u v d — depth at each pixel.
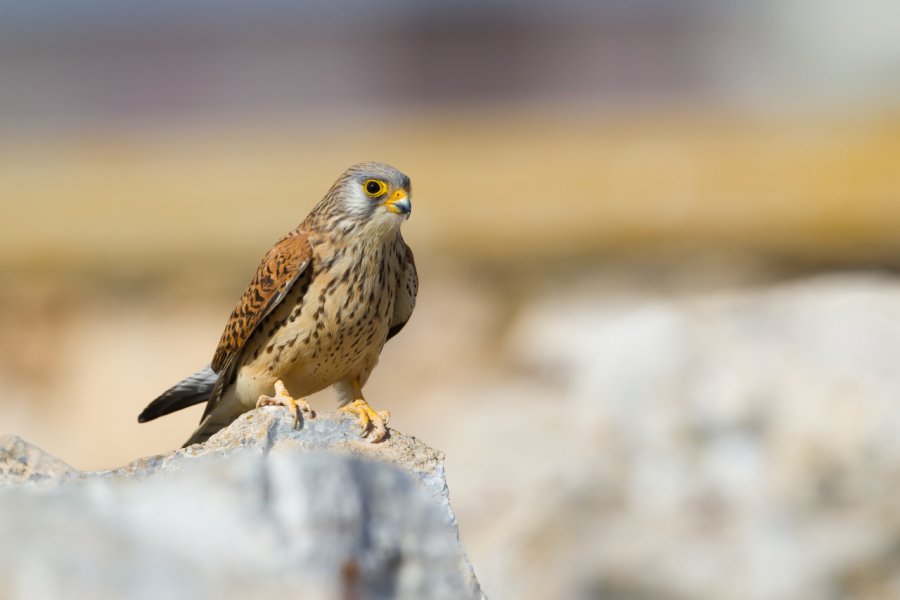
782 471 9.41
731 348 10.09
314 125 26.41
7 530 4.44
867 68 27.33
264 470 4.67
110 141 25.25
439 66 29.67
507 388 12.91
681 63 29.61
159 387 16.59
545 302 17.00
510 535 9.40
